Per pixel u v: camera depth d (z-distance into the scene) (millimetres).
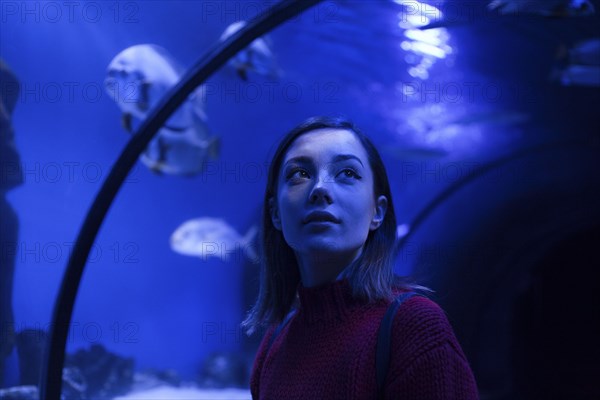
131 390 9266
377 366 1234
